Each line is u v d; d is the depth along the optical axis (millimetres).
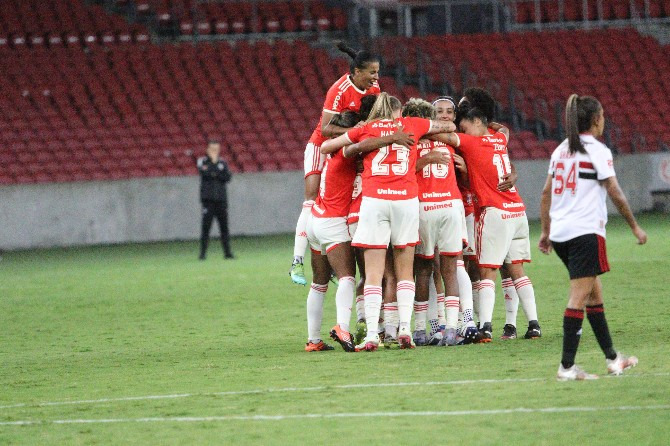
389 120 32469
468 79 116438
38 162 99125
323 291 34469
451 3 126812
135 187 96125
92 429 23031
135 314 48000
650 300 43406
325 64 117250
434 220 33406
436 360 30078
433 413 22688
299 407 24156
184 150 103438
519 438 20250
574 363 26672
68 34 114750
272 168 103750
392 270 34594
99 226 95250
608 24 129125
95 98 106312
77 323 45688
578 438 20109
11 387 29484
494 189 34062
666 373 25969
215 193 76250
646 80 120875
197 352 35219
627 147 112625
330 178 33500
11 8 114062
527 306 34469
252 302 50500
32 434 22828
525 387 25047
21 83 105500
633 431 20453
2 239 92438
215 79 111812
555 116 114688
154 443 21391
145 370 31438
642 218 97750
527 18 128750
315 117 110562
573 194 25844
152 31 120938
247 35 121875
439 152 33281
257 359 32656
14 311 50875
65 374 31500
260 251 82438
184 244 92500
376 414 22891
